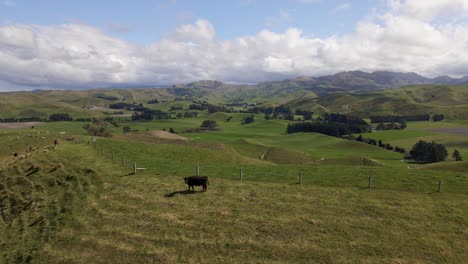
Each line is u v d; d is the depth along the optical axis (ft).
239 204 111.14
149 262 79.25
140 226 95.96
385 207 108.37
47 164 153.58
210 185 133.28
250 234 90.63
